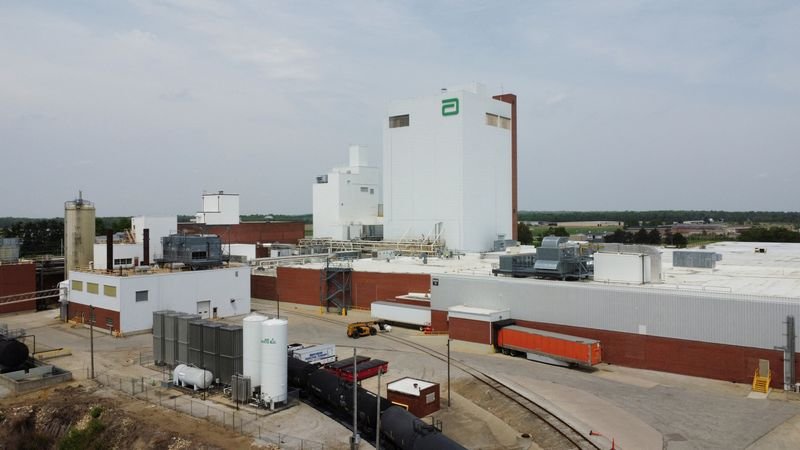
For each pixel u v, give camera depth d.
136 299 73.00
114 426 41.84
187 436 39.19
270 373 45.38
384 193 121.50
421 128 115.19
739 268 77.31
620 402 44.12
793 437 36.69
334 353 56.81
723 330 49.53
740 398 44.50
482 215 116.06
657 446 36.03
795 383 45.94
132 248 87.81
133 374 54.53
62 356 61.19
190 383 49.28
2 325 71.31
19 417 45.12
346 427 41.50
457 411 43.72
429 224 114.38
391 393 43.78
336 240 132.38
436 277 71.31
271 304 95.94
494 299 65.44
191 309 79.00
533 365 55.41
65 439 41.66
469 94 111.50
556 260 62.28
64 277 96.81
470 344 63.75
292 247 134.25
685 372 51.44
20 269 90.00
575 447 36.44
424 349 62.69
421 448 33.47
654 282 61.31
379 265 94.94
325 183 136.50
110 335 72.00
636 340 54.31
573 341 53.44
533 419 41.09
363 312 87.56
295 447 37.59
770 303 47.22
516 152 127.31
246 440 38.69
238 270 85.31
